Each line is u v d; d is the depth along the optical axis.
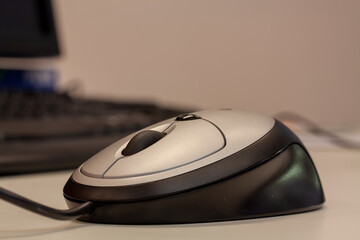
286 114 0.86
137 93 1.10
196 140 0.31
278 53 1.14
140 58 1.10
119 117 0.57
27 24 0.82
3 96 0.72
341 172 0.43
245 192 0.31
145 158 0.30
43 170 0.41
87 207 0.30
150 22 1.10
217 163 0.30
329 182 0.39
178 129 0.32
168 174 0.30
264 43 1.13
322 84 1.16
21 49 0.80
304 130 0.76
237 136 0.32
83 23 1.05
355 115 1.18
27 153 0.41
